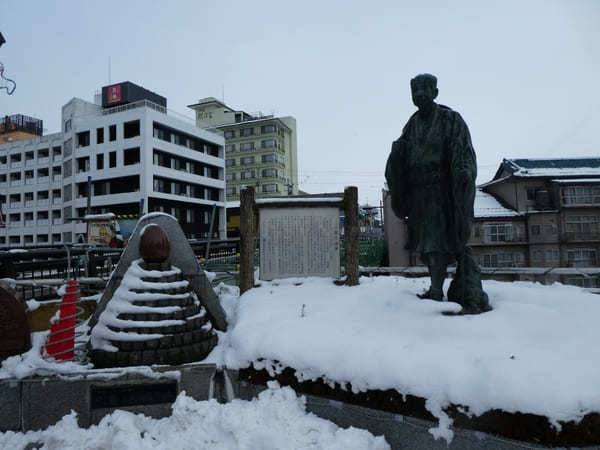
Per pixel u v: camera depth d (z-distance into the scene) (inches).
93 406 177.8
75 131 1492.4
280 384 174.1
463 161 201.2
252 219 274.7
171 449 149.0
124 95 1569.9
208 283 245.1
